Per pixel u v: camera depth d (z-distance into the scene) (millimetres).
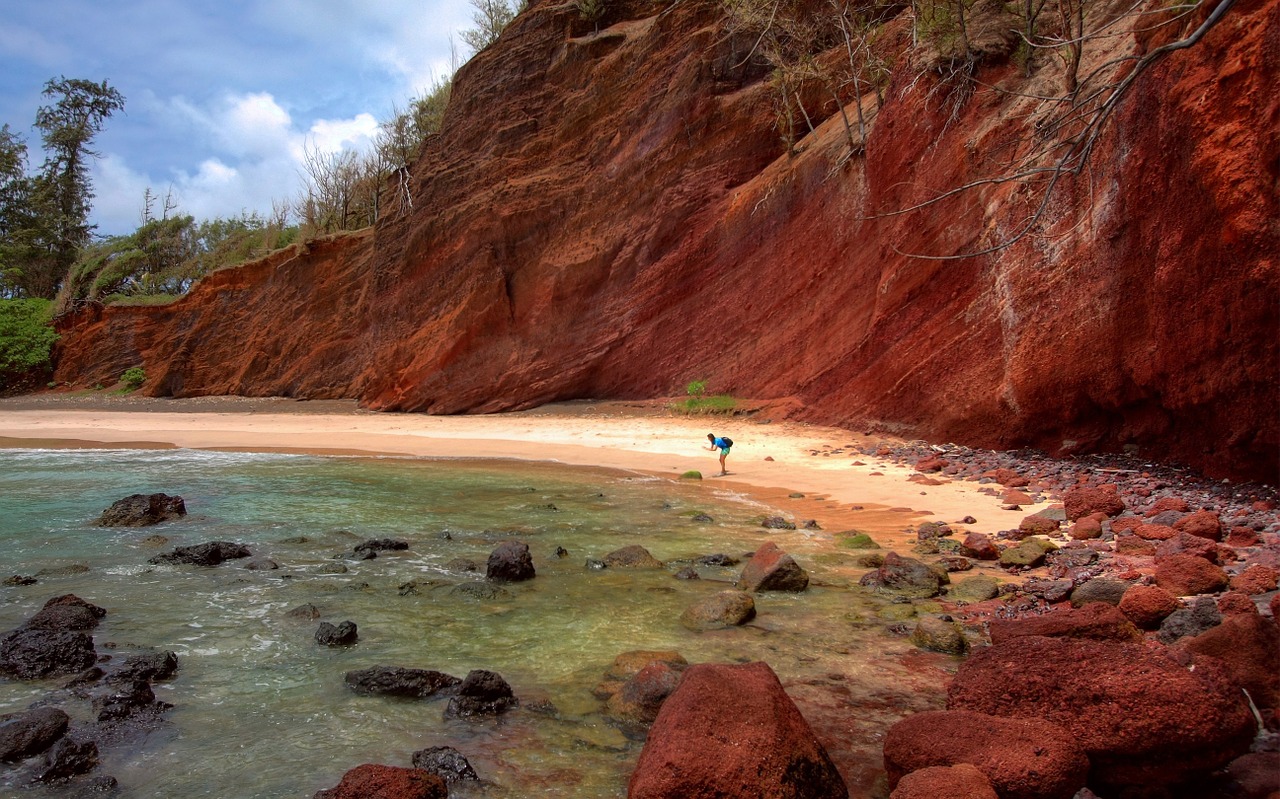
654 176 23578
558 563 7906
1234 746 3352
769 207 21000
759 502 11086
